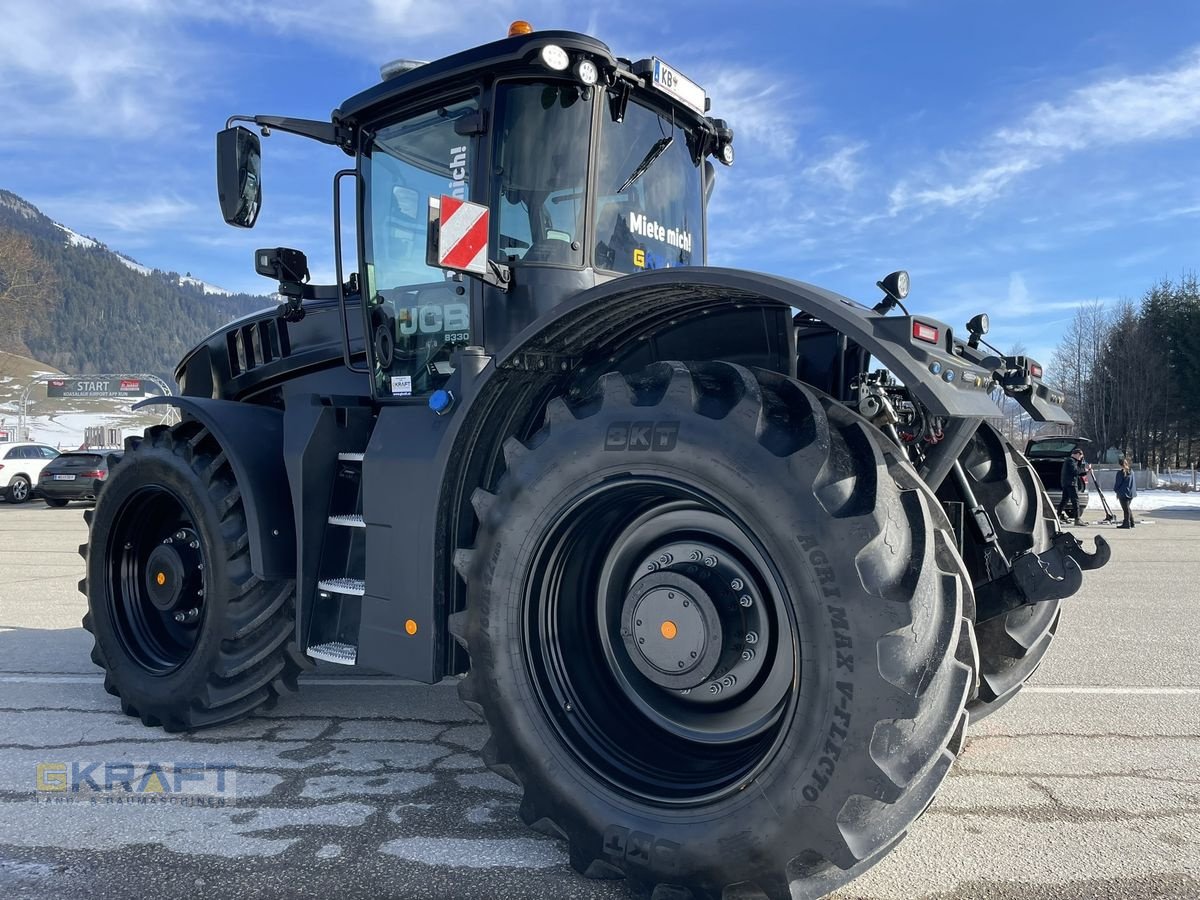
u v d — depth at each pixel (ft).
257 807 9.37
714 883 6.89
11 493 70.59
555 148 10.05
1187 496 91.61
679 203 11.68
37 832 8.73
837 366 10.98
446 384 9.81
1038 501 10.86
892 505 6.72
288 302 13.56
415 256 10.82
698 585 7.75
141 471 12.61
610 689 8.66
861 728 6.29
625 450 7.47
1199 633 18.97
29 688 14.44
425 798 9.64
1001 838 8.62
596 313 8.29
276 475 11.69
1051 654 16.89
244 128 11.23
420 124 10.76
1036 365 10.46
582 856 7.63
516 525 8.04
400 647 9.36
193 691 11.69
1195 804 9.52
